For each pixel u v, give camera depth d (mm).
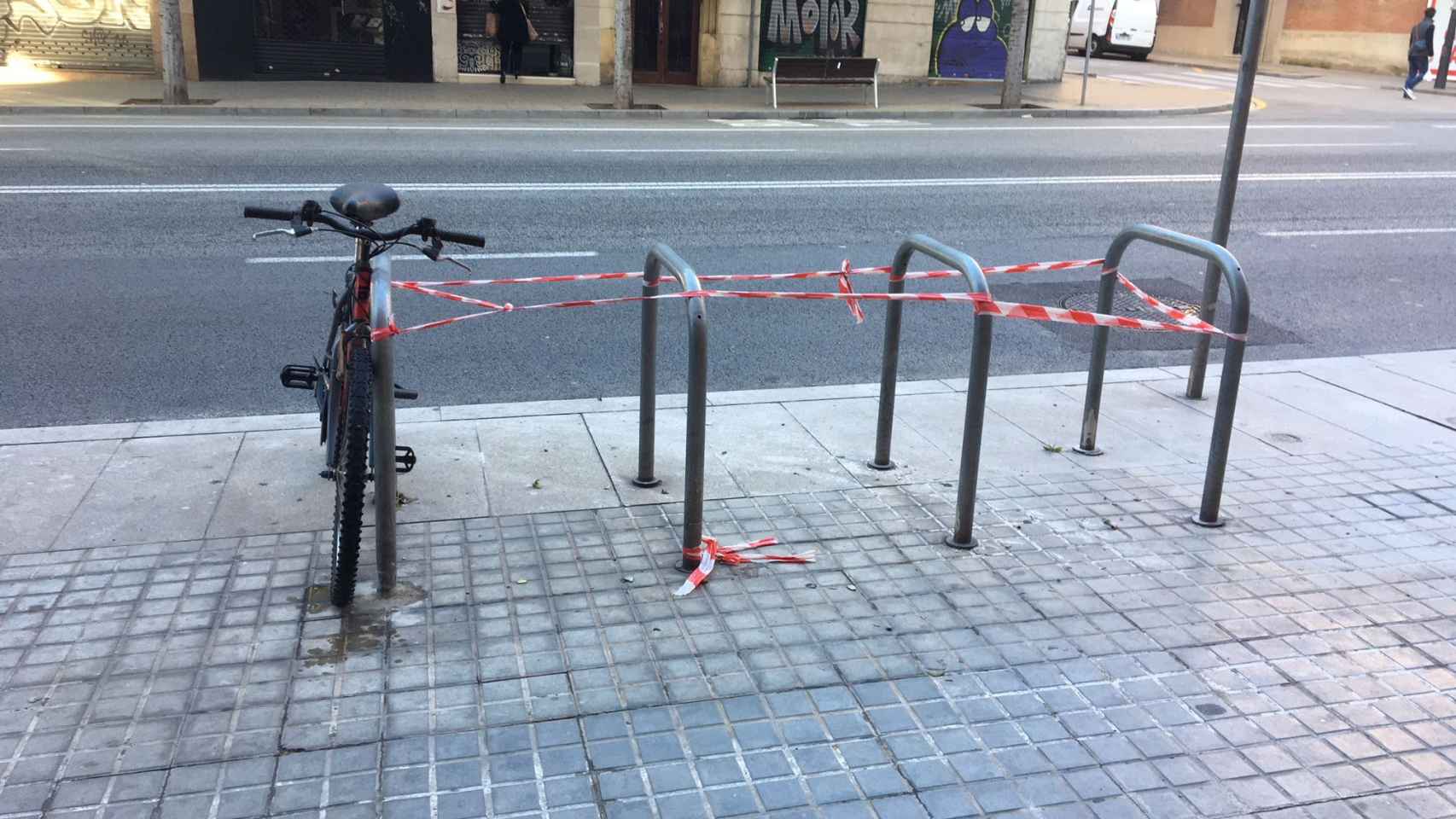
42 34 20766
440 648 3660
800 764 3156
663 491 4891
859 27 24641
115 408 5922
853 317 8070
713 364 6977
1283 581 4262
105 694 3373
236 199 10875
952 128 18953
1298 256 10359
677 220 10773
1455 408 6297
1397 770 3182
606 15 22859
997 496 4977
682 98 21594
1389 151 16953
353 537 3748
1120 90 25531
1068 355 7418
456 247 9453
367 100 19250
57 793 2953
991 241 10430
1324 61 35062
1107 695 3510
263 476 4930
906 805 2998
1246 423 6004
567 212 10898
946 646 3764
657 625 3838
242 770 3064
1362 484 5203
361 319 4027
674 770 3113
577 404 5992
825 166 14156
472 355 6977
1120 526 4699
